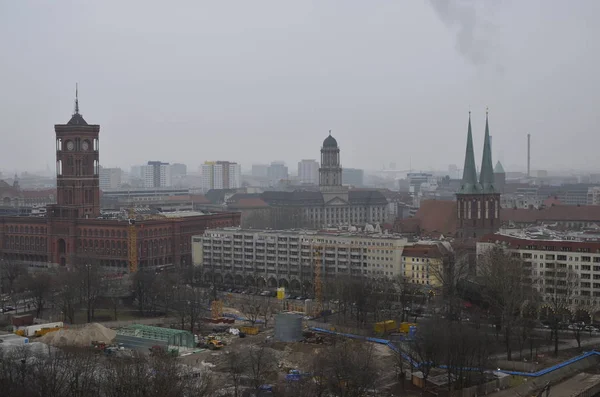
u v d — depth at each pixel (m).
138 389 195.00
